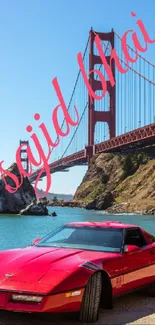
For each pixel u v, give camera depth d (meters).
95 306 5.87
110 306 6.38
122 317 6.20
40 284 5.49
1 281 5.63
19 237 21.70
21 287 5.48
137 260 7.00
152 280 7.53
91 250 6.65
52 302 5.39
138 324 5.86
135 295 7.82
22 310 5.38
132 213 91.19
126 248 6.74
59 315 6.11
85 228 7.25
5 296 5.48
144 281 7.23
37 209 53.81
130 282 6.77
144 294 7.80
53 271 5.70
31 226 31.98
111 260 6.33
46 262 5.96
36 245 6.98
